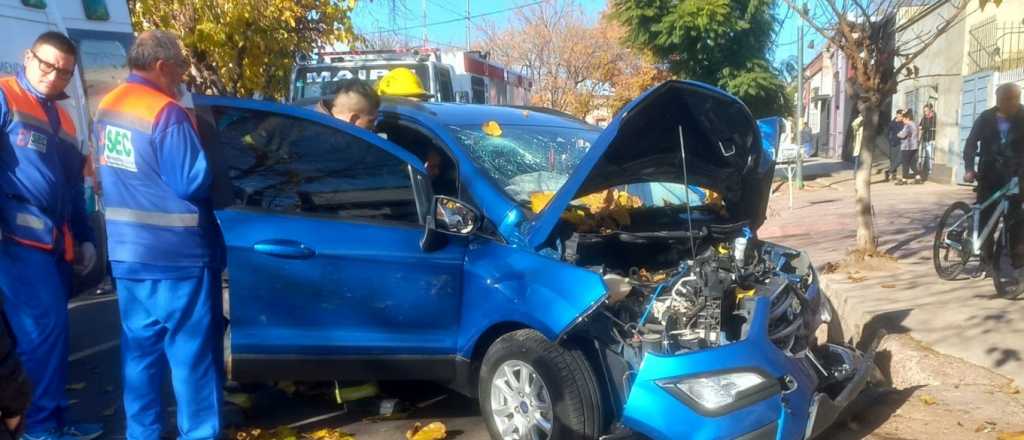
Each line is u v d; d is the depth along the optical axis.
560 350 4.54
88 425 5.21
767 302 4.64
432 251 4.98
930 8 8.93
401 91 7.61
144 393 4.64
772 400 4.39
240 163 4.97
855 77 8.97
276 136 5.04
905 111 20.14
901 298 7.71
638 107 4.69
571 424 4.47
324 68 13.29
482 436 5.27
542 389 4.58
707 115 5.06
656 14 21.64
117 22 8.62
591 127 6.54
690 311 4.59
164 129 4.33
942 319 6.96
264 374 4.94
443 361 5.07
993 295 7.65
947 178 19.17
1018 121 7.69
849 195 18.89
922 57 21.06
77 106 7.77
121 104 4.39
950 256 8.46
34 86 4.75
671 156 5.33
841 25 8.60
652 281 4.99
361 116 5.54
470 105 6.38
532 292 4.60
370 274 4.96
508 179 5.38
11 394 2.59
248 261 4.83
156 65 4.46
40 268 4.71
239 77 11.91
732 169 5.50
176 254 4.44
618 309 4.67
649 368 4.34
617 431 4.54
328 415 5.63
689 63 21.55
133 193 4.40
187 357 4.57
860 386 5.01
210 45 11.19
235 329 4.85
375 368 5.04
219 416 4.73
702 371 4.30
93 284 5.50
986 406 5.38
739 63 21.25
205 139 4.68
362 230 4.99
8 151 4.61
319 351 4.97
